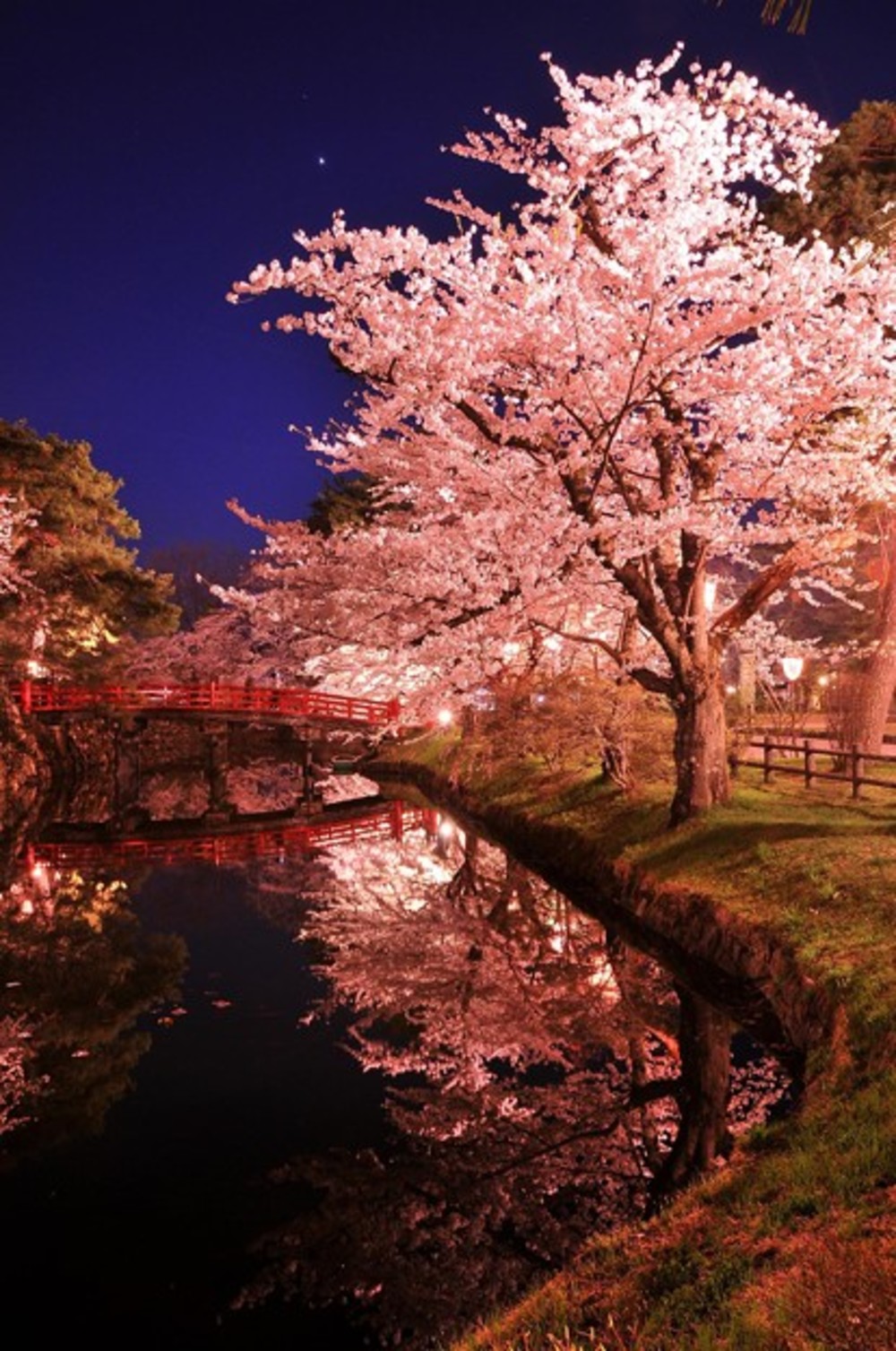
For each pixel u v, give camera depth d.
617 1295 6.82
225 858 31.03
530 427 16.05
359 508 48.38
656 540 16.39
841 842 16.05
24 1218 10.27
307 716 45.44
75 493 46.41
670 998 16.06
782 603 43.06
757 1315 5.85
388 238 14.51
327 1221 10.10
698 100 15.29
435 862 29.28
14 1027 15.60
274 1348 8.17
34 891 26.20
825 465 17.44
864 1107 8.51
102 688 45.75
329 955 19.62
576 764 28.23
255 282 14.51
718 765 19.83
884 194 21.47
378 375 15.55
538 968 18.27
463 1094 13.09
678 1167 10.68
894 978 10.97
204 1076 13.74
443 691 17.52
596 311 15.27
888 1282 5.87
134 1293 8.95
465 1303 8.75
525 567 15.98
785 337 16.56
